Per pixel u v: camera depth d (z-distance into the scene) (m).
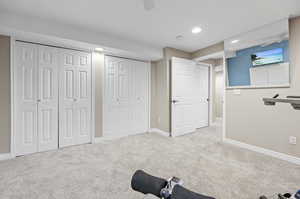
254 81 2.65
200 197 0.78
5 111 2.34
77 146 2.95
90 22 2.41
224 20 2.32
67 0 1.84
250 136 2.75
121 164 2.20
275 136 2.42
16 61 2.43
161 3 1.90
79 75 3.03
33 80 2.59
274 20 2.31
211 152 2.66
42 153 2.59
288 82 2.26
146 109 4.04
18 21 2.13
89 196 1.51
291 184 1.70
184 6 1.96
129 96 3.72
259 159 2.35
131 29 2.65
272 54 2.41
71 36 2.51
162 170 2.03
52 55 2.75
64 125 2.88
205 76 4.78
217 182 1.75
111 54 3.37
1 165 2.13
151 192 0.97
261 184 1.71
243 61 2.79
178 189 0.86
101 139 3.29
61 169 2.04
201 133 3.97
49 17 2.25
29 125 2.56
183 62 3.79
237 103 2.94
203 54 3.71
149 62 4.03
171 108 3.70
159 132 3.99
